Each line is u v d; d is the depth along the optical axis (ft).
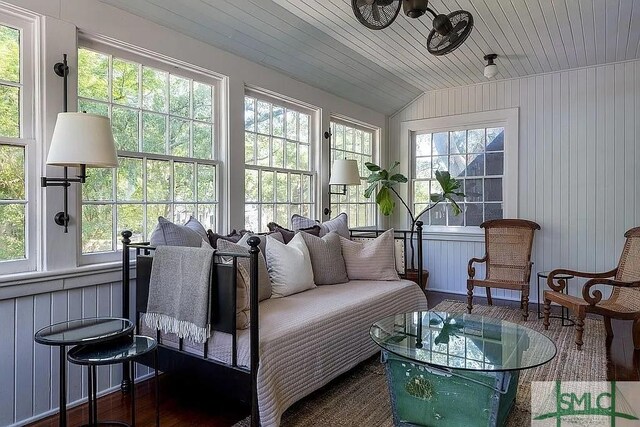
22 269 7.00
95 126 6.63
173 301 7.21
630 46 12.51
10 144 6.89
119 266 8.18
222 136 10.68
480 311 14.30
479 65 14.30
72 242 7.55
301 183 13.76
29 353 6.94
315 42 11.77
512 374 6.36
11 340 6.72
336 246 11.58
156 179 9.27
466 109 16.81
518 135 15.78
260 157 12.19
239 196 11.03
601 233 14.40
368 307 9.31
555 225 15.17
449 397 6.35
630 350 10.35
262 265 9.18
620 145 14.06
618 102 14.06
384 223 18.34
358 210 16.94
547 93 15.26
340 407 7.61
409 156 18.21
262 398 6.33
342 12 10.32
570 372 9.00
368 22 7.27
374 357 10.05
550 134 15.23
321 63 12.89
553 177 15.19
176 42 9.29
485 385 6.07
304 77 13.20
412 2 7.00
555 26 11.05
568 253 14.96
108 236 8.36
